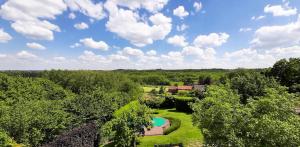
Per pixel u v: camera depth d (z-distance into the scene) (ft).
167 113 155.22
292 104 47.98
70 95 178.29
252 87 89.81
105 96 125.80
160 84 442.09
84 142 77.25
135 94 223.92
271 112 44.39
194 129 100.73
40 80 186.80
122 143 80.02
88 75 241.35
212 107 52.47
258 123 42.24
